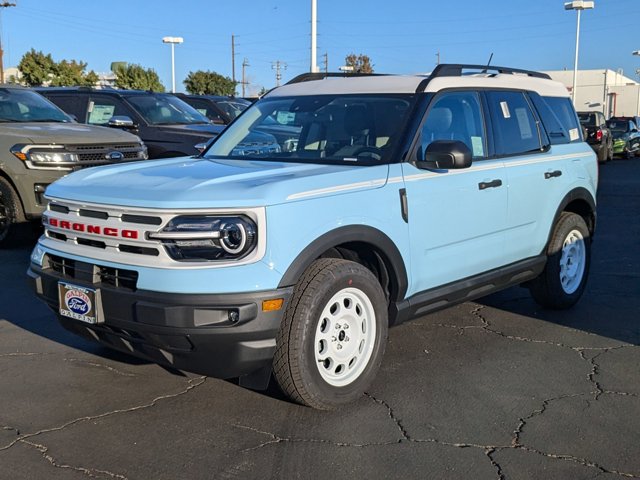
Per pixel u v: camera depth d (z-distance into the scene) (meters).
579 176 6.26
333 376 4.04
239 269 3.56
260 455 3.55
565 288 6.24
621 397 4.36
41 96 9.96
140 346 3.83
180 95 15.59
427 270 4.63
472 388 4.47
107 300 3.75
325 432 3.82
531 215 5.62
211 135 10.84
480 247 5.09
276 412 4.06
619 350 5.23
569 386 4.53
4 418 3.94
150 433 3.78
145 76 48.66
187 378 4.55
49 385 4.41
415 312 4.61
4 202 8.23
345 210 4.02
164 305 3.54
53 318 5.83
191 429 3.83
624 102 61.50
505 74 5.80
